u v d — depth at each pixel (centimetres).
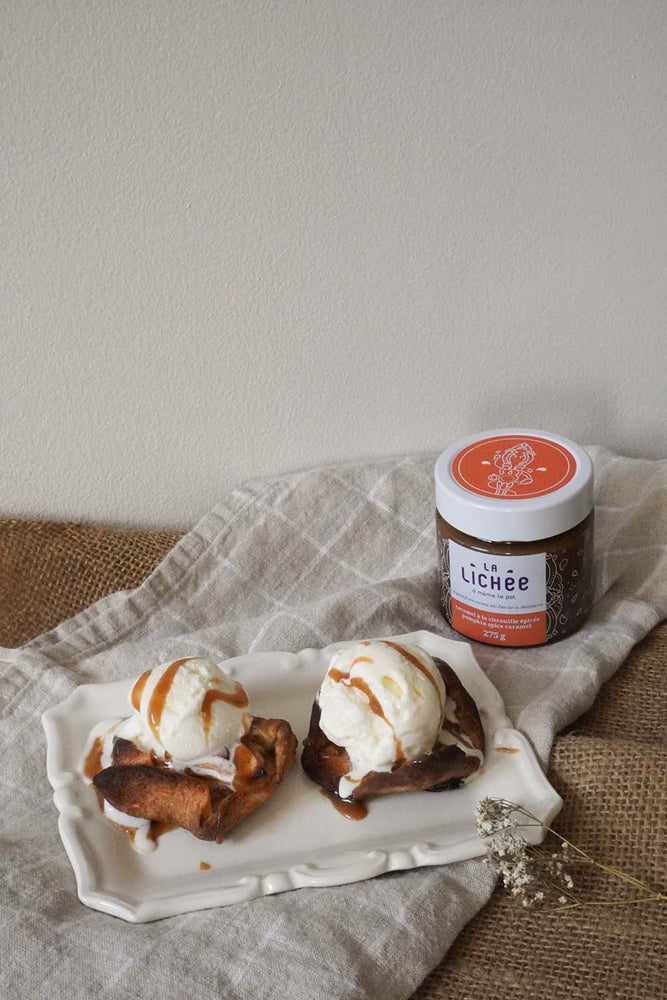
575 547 64
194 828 57
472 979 53
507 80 64
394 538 73
